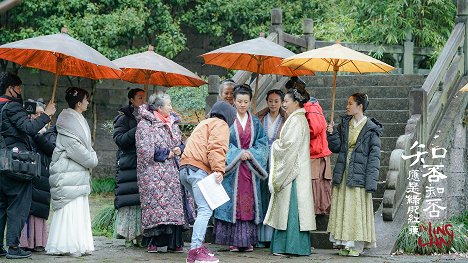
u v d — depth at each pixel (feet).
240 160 28.76
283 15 59.21
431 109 34.53
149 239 29.32
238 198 28.71
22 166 25.64
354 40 52.03
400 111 37.45
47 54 28.60
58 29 53.98
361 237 27.63
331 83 42.37
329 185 30.25
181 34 58.49
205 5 58.49
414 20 50.47
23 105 27.35
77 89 27.91
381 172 33.91
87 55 25.82
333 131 28.53
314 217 28.37
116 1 56.49
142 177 28.37
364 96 28.45
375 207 31.71
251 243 29.12
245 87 29.17
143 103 30.17
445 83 36.29
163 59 30.27
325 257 27.73
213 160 25.34
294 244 27.84
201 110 49.14
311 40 45.75
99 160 61.57
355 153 28.02
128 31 56.90
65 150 27.27
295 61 29.01
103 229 36.68
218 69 64.23
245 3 58.70
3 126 26.21
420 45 51.21
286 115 30.30
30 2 53.83
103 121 61.87
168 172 28.40
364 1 51.85
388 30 48.98
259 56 32.45
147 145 28.14
